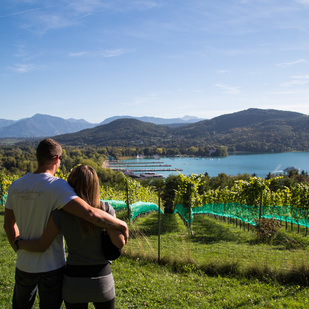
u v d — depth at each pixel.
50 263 2.32
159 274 5.74
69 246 2.31
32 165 113.75
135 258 6.68
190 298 4.52
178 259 6.39
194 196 15.27
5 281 4.93
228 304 4.33
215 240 11.39
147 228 15.04
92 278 2.27
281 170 173.38
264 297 4.63
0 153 174.38
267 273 5.64
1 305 4.02
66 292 2.29
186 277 5.61
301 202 13.44
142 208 21.89
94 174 2.47
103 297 2.30
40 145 2.50
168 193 46.88
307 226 13.03
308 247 9.30
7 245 7.98
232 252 8.52
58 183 2.32
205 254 8.06
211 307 4.22
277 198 17.92
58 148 2.56
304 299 4.57
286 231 13.52
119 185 57.75
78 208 2.23
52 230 2.27
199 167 198.50
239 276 5.70
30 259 2.31
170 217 24.30
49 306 2.34
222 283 5.29
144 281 5.20
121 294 4.59
